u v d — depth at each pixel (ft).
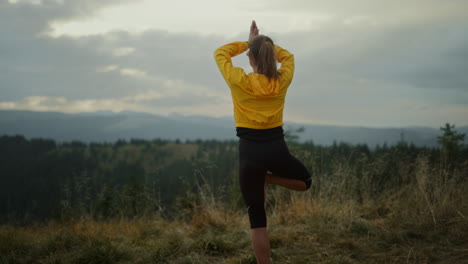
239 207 15.80
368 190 16.33
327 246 10.11
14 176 412.57
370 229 11.27
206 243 10.25
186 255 9.76
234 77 7.11
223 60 7.48
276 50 8.25
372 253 9.48
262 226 7.18
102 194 18.15
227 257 9.64
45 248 10.51
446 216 12.16
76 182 18.06
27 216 16.56
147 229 13.21
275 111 7.31
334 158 18.10
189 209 15.19
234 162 16.69
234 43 7.97
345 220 12.37
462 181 14.29
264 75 7.39
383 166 17.43
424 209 12.91
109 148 542.98
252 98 7.14
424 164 15.75
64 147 542.98
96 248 9.82
